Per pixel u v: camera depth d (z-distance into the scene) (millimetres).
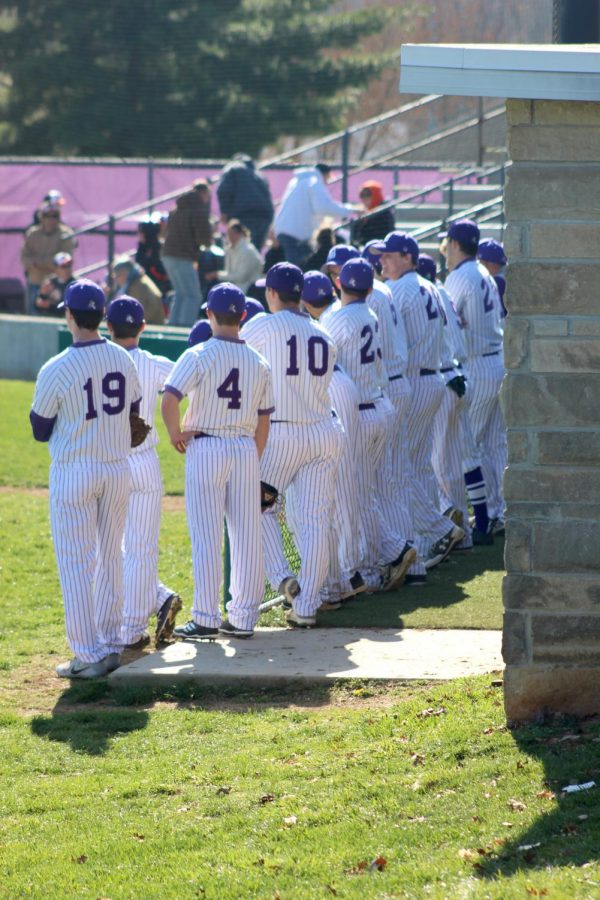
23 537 35875
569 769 16375
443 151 71688
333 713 20344
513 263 17984
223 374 23250
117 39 115375
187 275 57938
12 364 68375
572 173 17812
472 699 19797
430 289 30359
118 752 19266
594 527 18047
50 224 69375
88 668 22906
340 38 115375
